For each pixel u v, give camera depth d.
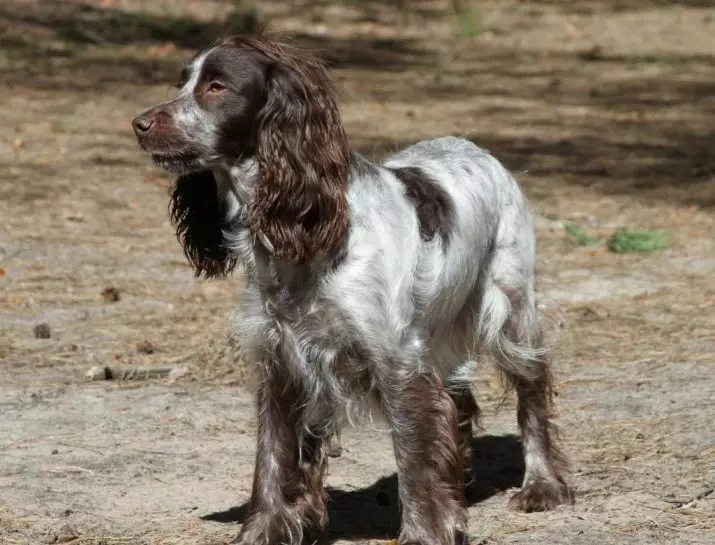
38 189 20.66
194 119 8.29
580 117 28.61
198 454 10.70
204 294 15.64
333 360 8.30
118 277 16.25
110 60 32.28
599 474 10.16
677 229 19.03
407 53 36.50
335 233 8.07
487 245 9.56
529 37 39.72
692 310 14.95
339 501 9.73
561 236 18.59
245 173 8.35
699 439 10.81
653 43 39.06
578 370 12.88
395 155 9.87
